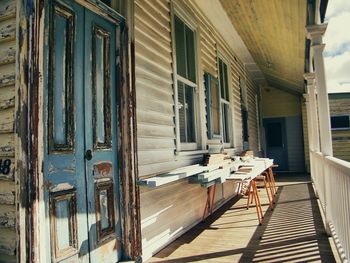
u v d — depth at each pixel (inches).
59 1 95.3
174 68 170.2
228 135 293.7
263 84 535.8
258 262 125.2
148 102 141.6
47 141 87.8
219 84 259.1
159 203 146.3
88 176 104.0
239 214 218.5
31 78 79.4
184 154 175.2
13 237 77.1
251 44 308.5
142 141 133.6
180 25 191.8
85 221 100.8
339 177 128.5
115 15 121.0
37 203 79.2
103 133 113.7
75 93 100.6
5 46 82.6
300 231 170.6
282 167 537.3
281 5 184.5
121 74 123.9
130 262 115.1
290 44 263.3
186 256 134.5
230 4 214.1
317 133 311.3
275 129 545.0
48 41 90.4
